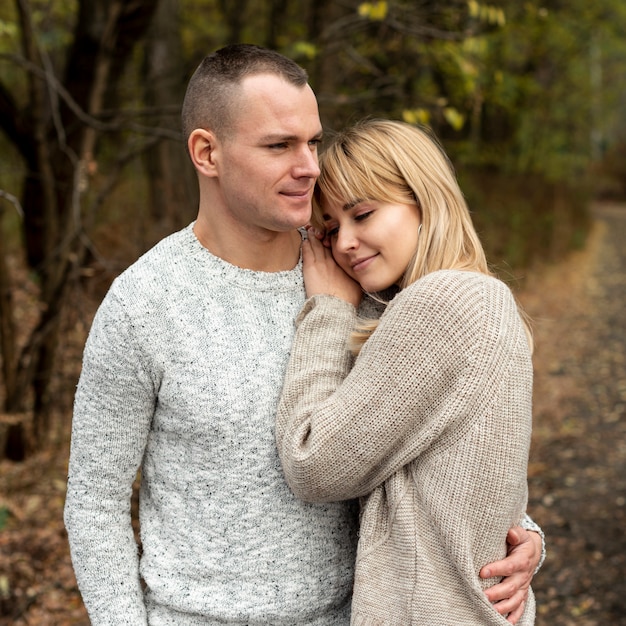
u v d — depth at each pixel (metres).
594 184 21.59
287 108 1.40
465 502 1.40
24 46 4.00
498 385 1.39
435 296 1.41
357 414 1.40
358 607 1.47
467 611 1.43
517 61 10.30
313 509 1.53
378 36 5.38
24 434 4.12
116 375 1.45
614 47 15.04
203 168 1.48
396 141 1.58
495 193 11.73
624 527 4.07
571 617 3.38
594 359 7.49
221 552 1.50
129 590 1.51
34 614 3.12
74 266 3.69
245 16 7.18
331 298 1.59
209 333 1.48
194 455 1.50
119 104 5.25
